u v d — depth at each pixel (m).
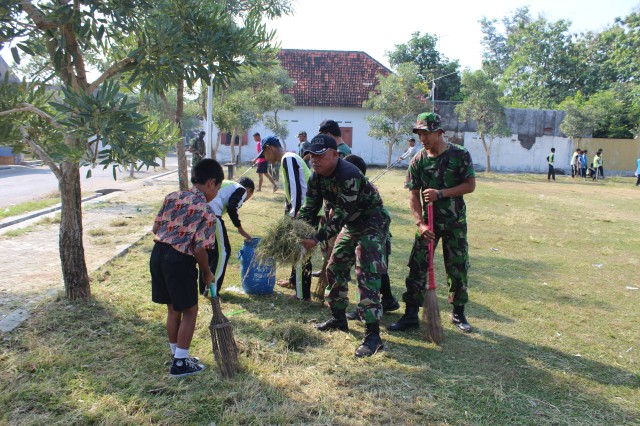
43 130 4.72
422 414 3.26
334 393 3.47
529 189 19.77
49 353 3.76
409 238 9.04
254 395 3.37
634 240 9.50
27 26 3.91
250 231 8.66
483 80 27.17
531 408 3.38
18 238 7.75
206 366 3.76
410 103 25.27
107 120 3.37
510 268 7.18
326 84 30.33
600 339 4.61
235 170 21.84
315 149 3.96
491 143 30.28
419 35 39.16
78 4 3.91
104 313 4.61
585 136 31.42
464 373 3.84
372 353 4.11
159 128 4.05
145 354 3.88
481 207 13.60
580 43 40.75
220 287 5.38
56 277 5.68
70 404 3.16
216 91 4.62
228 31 4.45
